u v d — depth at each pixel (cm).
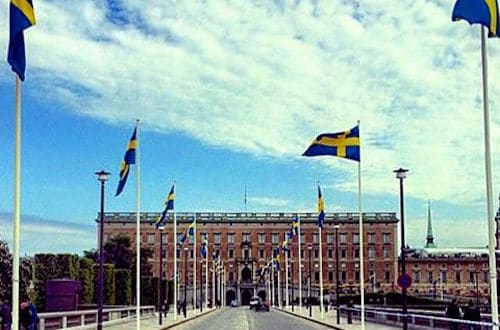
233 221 18388
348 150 4050
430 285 17838
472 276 17800
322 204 5878
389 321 5594
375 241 18412
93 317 5159
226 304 17712
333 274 18212
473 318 3597
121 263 15438
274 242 18362
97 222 18000
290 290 16362
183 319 7450
